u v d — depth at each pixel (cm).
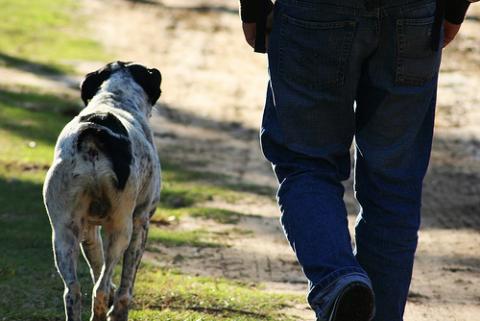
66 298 820
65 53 3503
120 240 853
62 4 4409
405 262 715
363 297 614
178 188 1962
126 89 976
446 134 2631
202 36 3978
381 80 675
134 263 916
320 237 642
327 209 657
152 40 3847
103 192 825
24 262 1267
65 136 837
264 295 1203
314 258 636
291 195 669
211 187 2005
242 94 3116
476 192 2067
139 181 874
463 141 2564
